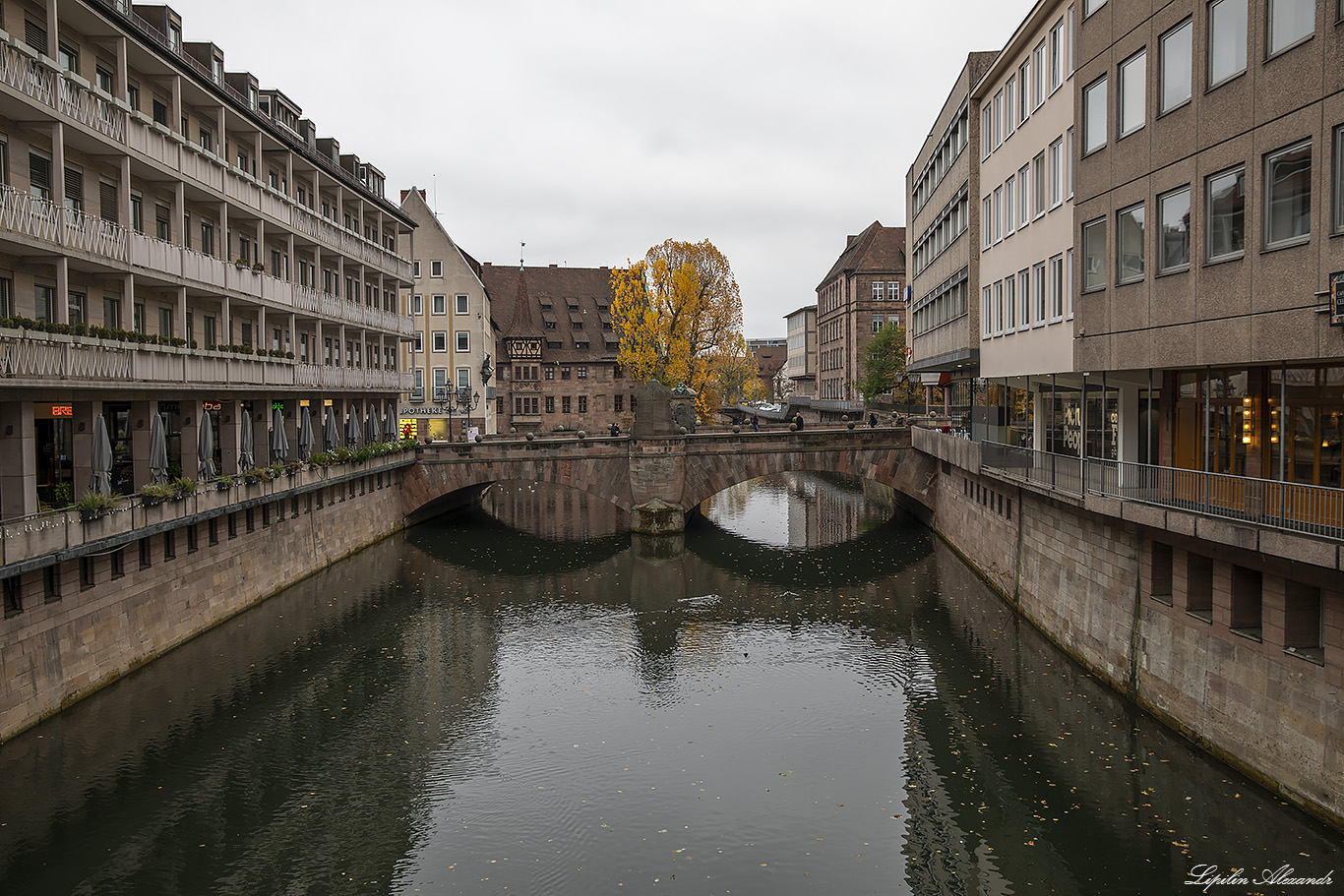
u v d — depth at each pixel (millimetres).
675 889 15234
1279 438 16797
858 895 14961
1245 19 16578
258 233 36125
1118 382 24172
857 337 101938
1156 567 19656
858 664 26672
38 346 20828
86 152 25375
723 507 63562
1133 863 15438
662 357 76438
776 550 45375
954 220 42875
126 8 27438
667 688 24969
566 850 16547
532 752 20750
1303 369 16828
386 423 55812
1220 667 17062
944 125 44844
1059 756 19000
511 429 98000
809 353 150375
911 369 60406
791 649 28391
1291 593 15023
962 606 32562
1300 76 15117
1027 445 33500
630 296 78188
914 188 59594
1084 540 23453
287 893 15188
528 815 17828
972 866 15578
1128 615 20875
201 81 30922
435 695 24422
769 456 49188
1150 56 19812
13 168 22391
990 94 35062
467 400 73312
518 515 59656
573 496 73562
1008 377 33594
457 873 15797
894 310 101688
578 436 56562
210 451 29250
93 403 25828
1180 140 18719
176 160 28719
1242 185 16797
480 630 30891
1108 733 19625
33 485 22438
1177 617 18641
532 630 30984
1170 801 16688
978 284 37969
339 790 18844
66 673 20938
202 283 30391
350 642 29156
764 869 15789
